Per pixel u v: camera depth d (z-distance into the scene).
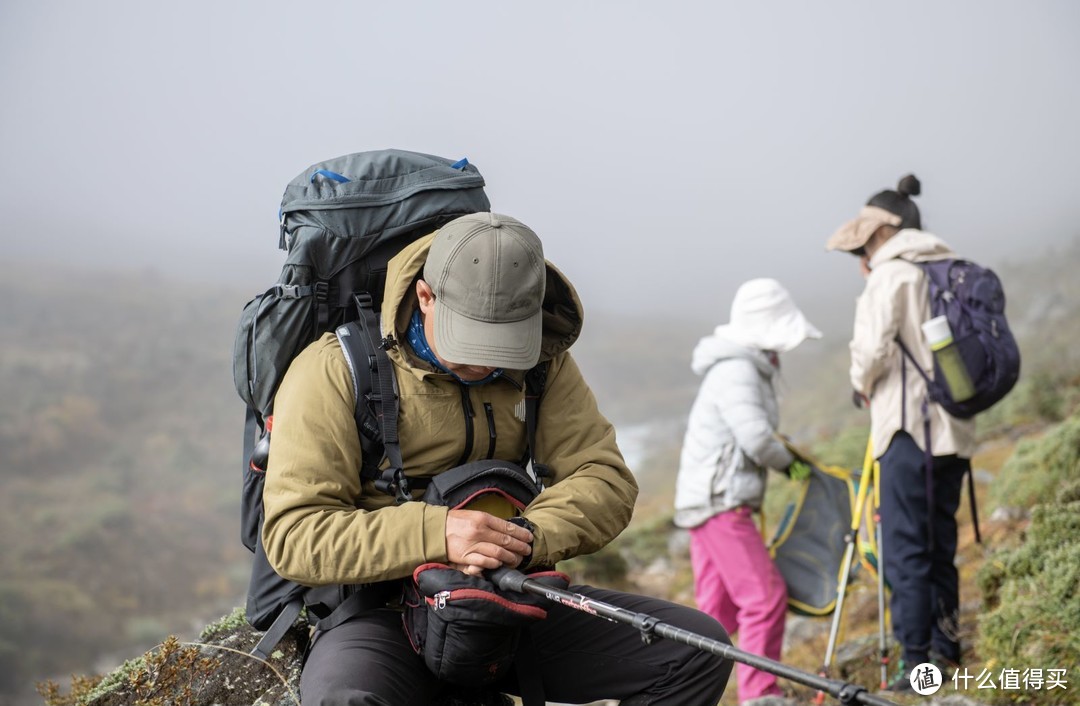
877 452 4.71
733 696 5.89
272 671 2.59
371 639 2.34
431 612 2.18
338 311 2.46
